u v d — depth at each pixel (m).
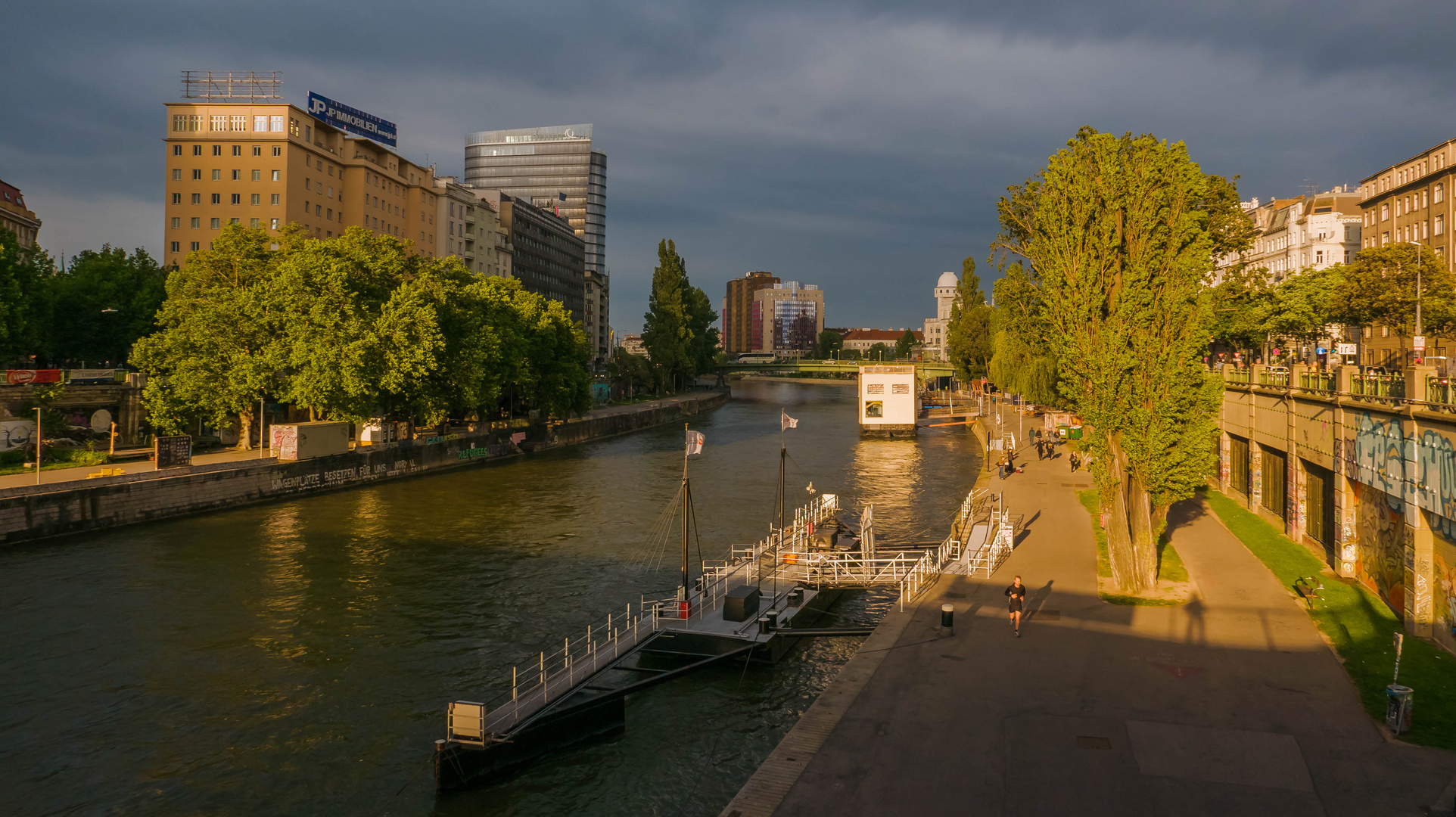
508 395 103.75
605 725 24.42
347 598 37.34
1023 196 56.06
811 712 20.34
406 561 43.91
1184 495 31.11
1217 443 56.56
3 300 62.69
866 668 23.31
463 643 31.92
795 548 41.78
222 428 73.06
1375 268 65.75
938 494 64.94
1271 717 19.56
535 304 102.19
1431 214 90.31
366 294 71.12
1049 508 49.94
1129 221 30.36
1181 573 33.12
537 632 33.19
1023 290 56.22
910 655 24.34
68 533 47.88
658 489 67.88
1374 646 24.23
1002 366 116.75
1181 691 21.28
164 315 67.38
